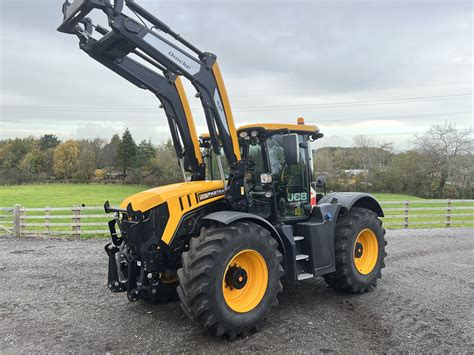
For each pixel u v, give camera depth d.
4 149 62.34
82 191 42.44
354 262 5.38
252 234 4.05
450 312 4.66
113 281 4.62
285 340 3.90
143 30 3.91
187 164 5.24
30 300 5.31
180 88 4.89
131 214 4.36
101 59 4.36
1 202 28.36
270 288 4.17
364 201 6.15
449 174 34.84
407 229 13.12
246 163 4.75
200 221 4.46
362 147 41.53
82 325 4.36
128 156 58.00
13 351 3.70
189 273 3.77
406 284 5.92
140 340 3.94
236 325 3.86
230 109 4.54
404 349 3.68
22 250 9.28
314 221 5.20
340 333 4.05
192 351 3.68
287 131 5.08
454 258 7.95
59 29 4.12
